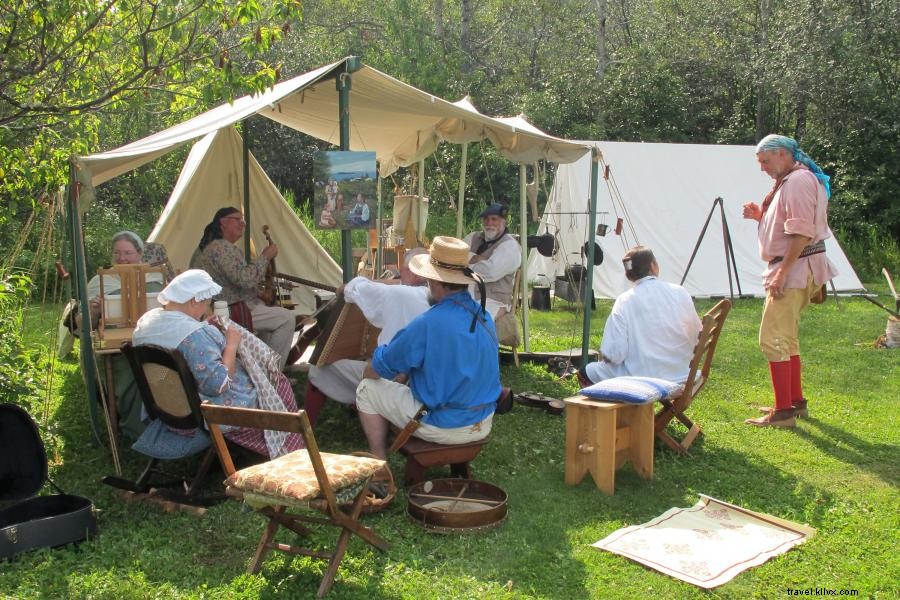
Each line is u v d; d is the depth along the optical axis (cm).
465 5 2141
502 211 683
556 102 1920
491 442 515
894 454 500
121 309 479
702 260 1211
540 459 489
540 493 432
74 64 638
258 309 602
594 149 680
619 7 2319
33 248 1050
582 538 378
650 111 1930
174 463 474
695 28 2019
